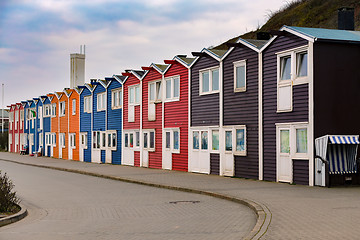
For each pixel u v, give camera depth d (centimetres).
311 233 898
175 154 2839
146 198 1659
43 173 2961
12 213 1323
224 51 2556
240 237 941
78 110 4459
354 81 1877
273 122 2023
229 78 2333
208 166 2500
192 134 2659
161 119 3003
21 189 2006
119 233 1037
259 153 2098
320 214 1112
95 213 1349
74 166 3462
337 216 1074
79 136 4419
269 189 1709
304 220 1041
